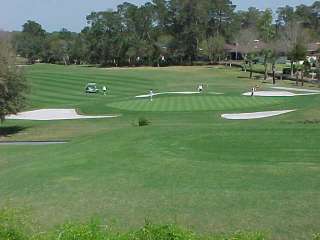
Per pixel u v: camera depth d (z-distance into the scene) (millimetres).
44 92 86000
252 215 16438
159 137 31547
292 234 14688
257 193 19016
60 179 22703
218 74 124938
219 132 32062
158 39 162875
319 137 29781
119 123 49719
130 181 21859
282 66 150125
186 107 58094
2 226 9227
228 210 17062
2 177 24312
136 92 85688
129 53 164000
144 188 20562
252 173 22594
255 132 31656
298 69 117812
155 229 8656
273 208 17062
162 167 24344
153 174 23031
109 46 169250
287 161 24969
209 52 156375
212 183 20969
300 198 18109
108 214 17188
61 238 8578
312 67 139000
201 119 48938
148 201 18578
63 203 18719
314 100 58531
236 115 50875
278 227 15273
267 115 49156
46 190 20844
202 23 164750
